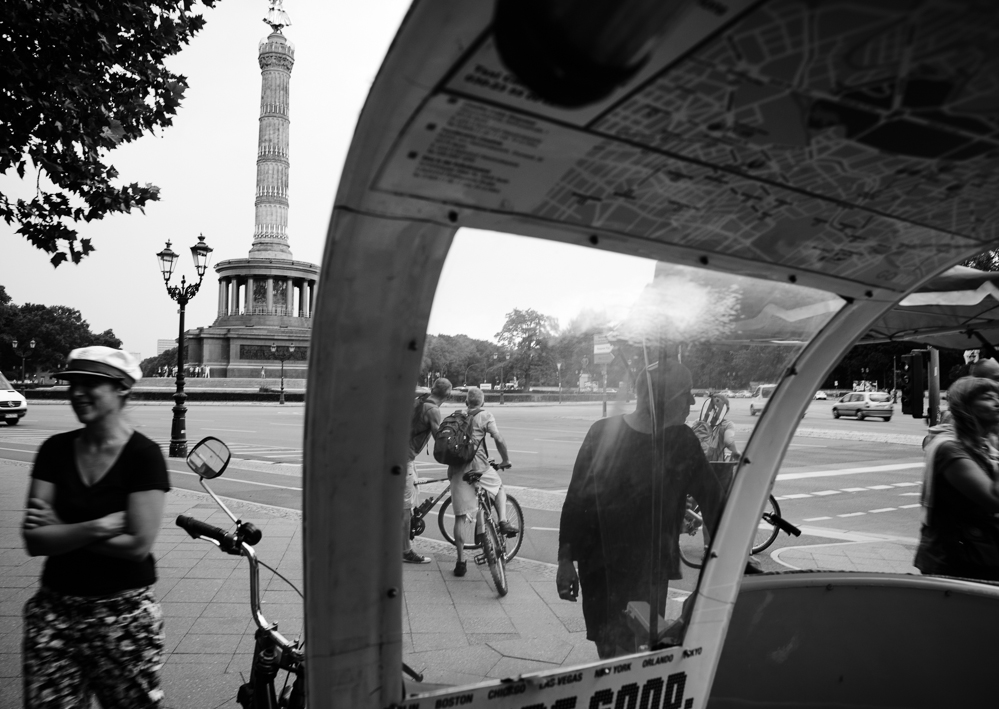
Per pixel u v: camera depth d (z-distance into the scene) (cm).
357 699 149
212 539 260
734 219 162
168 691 416
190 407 4584
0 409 2662
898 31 105
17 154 666
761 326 205
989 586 259
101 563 264
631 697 188
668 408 215
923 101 122
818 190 152
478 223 145
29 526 260
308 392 140
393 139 123
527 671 195
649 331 202
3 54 605
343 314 138
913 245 179
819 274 190
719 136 131
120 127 682
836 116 127
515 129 124
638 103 121
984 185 151
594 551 232
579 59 107
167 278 1691
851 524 991
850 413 3662
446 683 184
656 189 148
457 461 399
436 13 104
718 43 107
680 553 212
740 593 246
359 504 146
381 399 145
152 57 704
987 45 108
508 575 244
